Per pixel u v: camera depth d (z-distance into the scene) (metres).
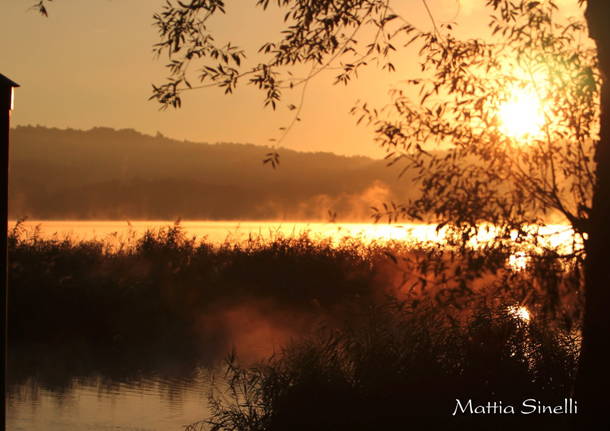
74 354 24.62
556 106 11.91
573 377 15.05
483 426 14.12
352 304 26.48
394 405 14.34
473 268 11.29
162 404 18.19
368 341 16.17
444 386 14.50
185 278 31.67
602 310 11.34
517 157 11.82
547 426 14.12
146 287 30.70
